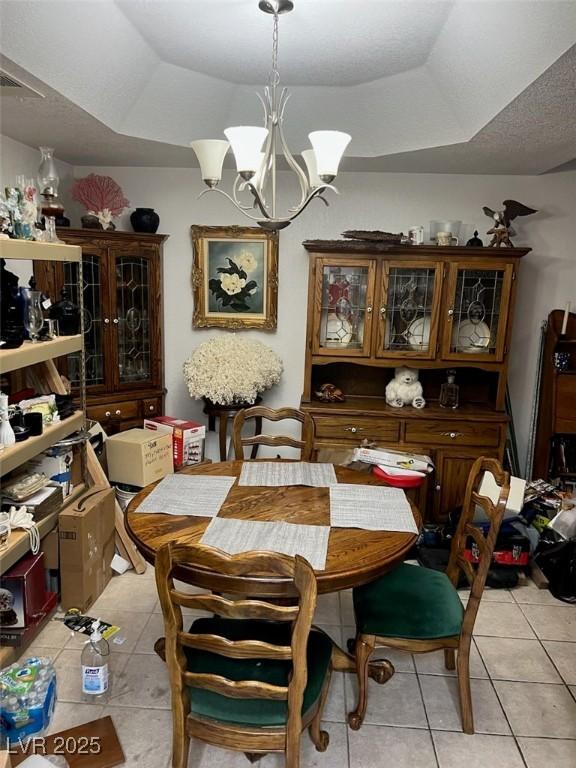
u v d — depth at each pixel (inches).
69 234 122.8
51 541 97.5
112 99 99.0
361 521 74.7
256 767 68.2
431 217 141.1
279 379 147.1
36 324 94.0
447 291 128.3
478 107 94.5
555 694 82.3
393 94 108.3
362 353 133.2
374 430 132.7
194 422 146.8
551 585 109.0
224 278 145.6
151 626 95.3
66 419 104.3
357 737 73.4
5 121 101.3
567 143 107.3
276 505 79.4
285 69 103.0
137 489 118.2
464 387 146.2
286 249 144.7
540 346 142.4
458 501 133.0
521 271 141.6
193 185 143.2
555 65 70.3
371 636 72.8
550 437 136.9
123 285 135.6
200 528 71.2
